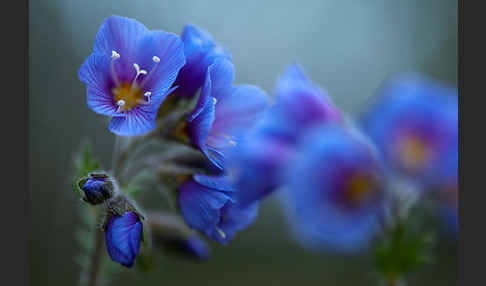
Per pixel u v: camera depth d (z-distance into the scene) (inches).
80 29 17.8
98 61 7.6
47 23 17.5
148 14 18.5
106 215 7.7
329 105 9.2
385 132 9.4
